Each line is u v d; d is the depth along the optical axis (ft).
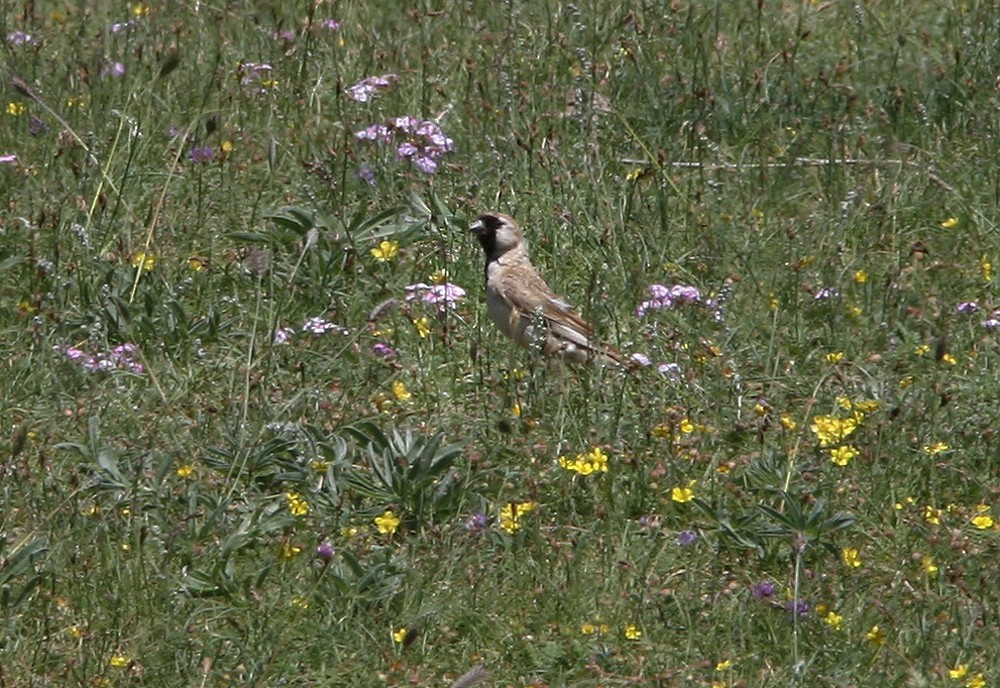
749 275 42.34
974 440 35.17
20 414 35.27
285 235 42.55
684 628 29.30
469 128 49.34
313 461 32.81
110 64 50.88
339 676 27.96
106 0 58.29
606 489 32.83
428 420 36.01
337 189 45.29
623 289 41.27
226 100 50.16
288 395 36.06
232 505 32.27
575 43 54.54
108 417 35.14
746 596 30.09
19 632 28.55
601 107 47.65
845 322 40.32
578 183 45.27
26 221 41.32
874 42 57.47
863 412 35.19
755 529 31.60
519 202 44.83
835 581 30.78
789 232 43.62
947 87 53.11
